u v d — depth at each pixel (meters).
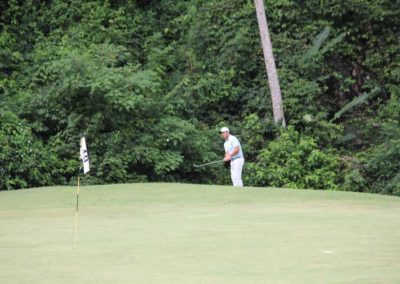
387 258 21.39
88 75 60.62
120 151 60.53
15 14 71.88
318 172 61.97
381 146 62.72
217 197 39.44
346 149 67.50
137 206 36.44
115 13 73.75
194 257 21.97
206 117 71.00
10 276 19.42
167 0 78.31
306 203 36.84
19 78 67.69
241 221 30.09
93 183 58.88
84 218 32.00
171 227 28.59
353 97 72.06
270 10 72.81
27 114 62.06
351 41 72.31
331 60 71.94
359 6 71.19
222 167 64.56
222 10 73.38
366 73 72.25
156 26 76.50
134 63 71.31
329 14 72.06
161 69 70.69
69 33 70.88
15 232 27.73
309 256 21.86
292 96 68.88
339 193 41.56
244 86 72.00
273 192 41.69
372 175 63.00
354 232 26.62
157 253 22.70
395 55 71.56
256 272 19.61
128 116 62.12
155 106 63.12
